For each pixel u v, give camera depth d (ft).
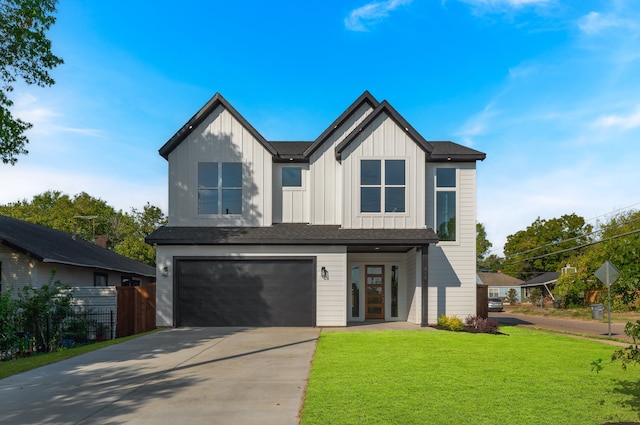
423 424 20.12
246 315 58.95
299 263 59.41
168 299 58.95
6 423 21.33
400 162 61.00
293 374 30.73
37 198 196.34
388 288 68.28
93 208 177.06
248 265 59.47
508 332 56.49
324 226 62.23
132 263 102.78
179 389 27.02
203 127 62.95
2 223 72.54
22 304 47.26
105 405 23.98
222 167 62.85
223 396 25.32
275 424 20.66
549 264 230.68
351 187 60.64
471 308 62.64
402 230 59.62
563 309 140.26
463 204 63.87
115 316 54.49
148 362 35.73
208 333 52.29
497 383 27.48
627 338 56.34
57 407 23.75
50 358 38.81
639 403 23.38
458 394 24.98
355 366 32.40
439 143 71.20
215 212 62.28
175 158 62.54
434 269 63.00
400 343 43.19
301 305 58.90
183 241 58.29
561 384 27.32
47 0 62.18
